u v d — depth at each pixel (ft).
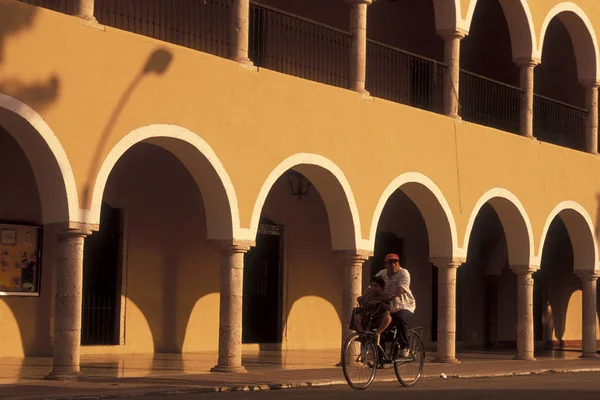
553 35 103.30
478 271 105.81
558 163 91.40
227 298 61.77
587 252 94.63
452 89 80.38
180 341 78.07
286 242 87.61
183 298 78.38
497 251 105.81
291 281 87.92
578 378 65.67
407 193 78.18
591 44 95.86
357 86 71.97
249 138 63.16
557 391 52.90
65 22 53.16
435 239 78.95
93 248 73.10
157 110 57.62
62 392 45.70
